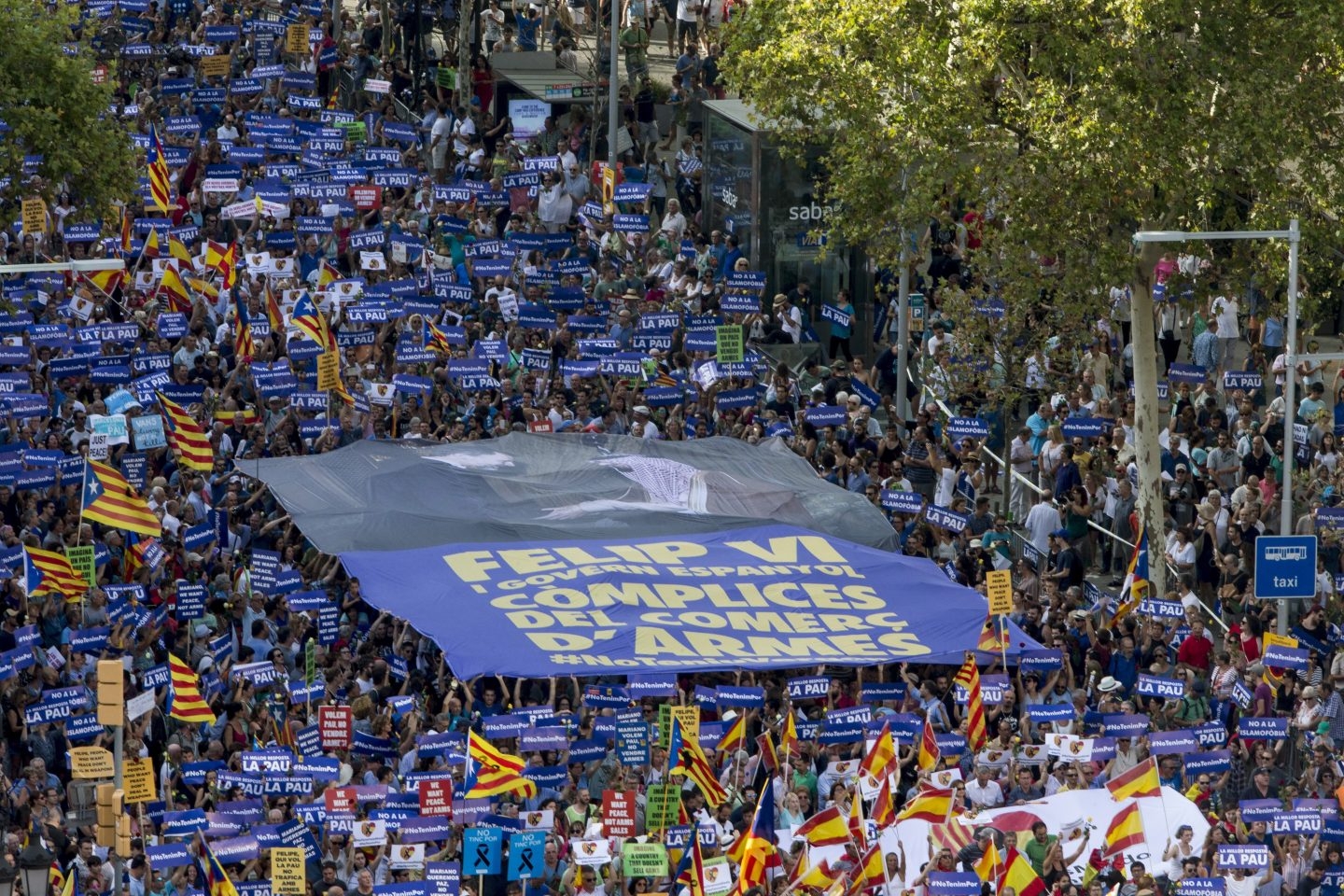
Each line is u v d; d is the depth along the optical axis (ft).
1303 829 145.28
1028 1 184.24
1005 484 200.75
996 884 134.51
